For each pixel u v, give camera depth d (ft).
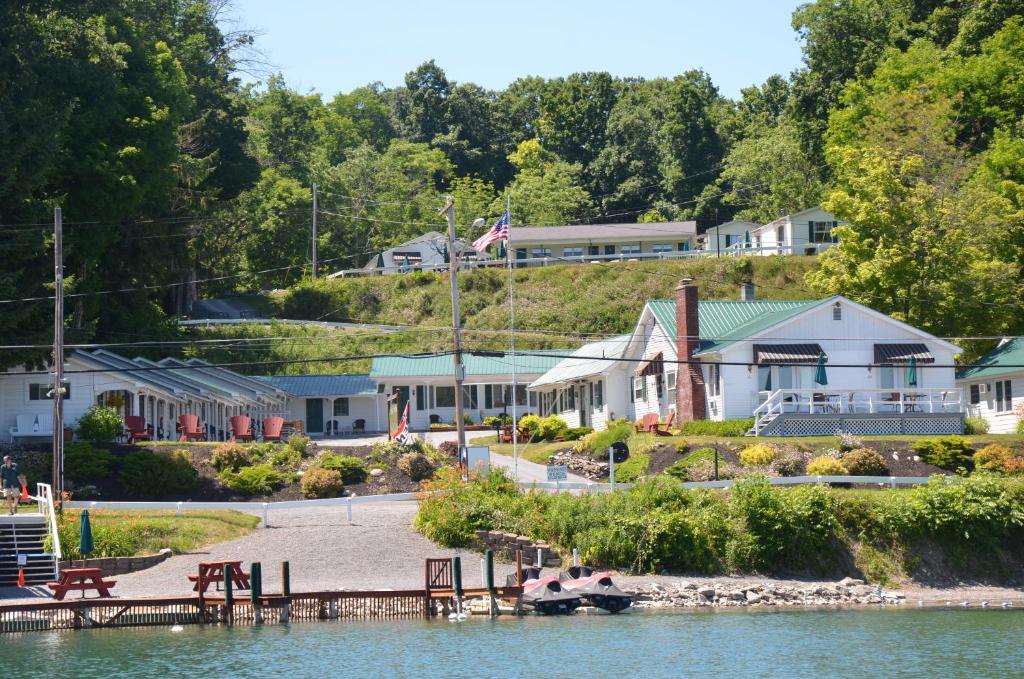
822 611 144.87
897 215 263.70
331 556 157.89
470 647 123.24
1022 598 154.92
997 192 296.92
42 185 233.35
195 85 383.24
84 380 221.66
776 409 218.79
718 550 161.17
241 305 406.21
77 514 163.84
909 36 420.77
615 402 268.21
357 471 200.64
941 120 307.99
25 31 231.71
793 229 412.77
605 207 588.91
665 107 631.97
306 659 118.32
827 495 165.37
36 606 133.59
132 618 136.77
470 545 162.71
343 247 495.00
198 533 164.76
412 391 322.14
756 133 558.97
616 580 155.12
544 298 393.50
